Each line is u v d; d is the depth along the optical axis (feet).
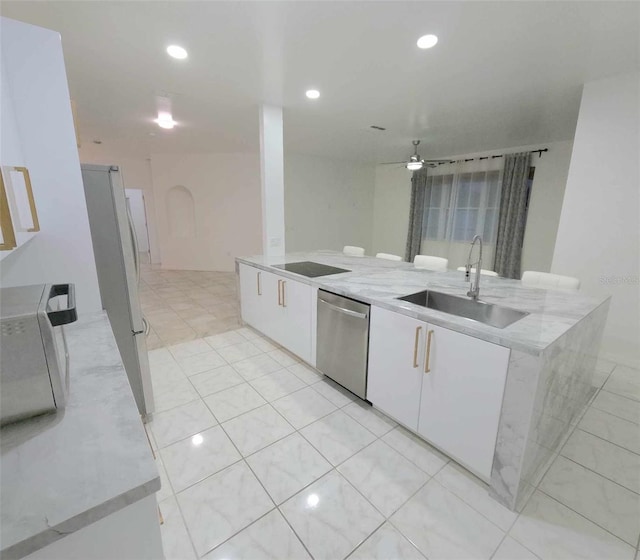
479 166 17.80
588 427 6.66
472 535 4.41
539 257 16.20
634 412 7.15
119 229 5.82
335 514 4.68
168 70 7.98
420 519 4.62
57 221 4.86
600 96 8.39
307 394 7.71
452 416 5.25
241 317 12.05
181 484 5.16
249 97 9.86
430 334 5.37
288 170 19.89
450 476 5.37
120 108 10.95
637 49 6.73
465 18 5.75
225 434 6.33
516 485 4.61
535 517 4.67
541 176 15.74
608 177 8.53
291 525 4.51
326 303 7.57
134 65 7.72
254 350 10.10
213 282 19.40
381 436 6.30
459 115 11.35
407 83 8.61
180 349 10.17
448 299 6.86
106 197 5.62
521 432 4.42
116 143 17.13
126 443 2.31
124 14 5.73
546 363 4.28
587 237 9.03
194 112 11.42
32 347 2.39
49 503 1.85
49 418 2.54
